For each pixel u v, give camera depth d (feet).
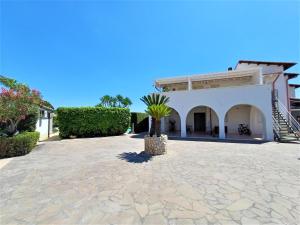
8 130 32.37
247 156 23.91
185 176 16.03
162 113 26.45
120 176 16.15
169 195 12.03
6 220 9.07
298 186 13.48
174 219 9.05
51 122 70.38
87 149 30.89
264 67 52.01
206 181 14.71
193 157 23.67
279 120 42.27
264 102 39.70
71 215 9.53
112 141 41.45
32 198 11.71
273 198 11.45
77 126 50.34
